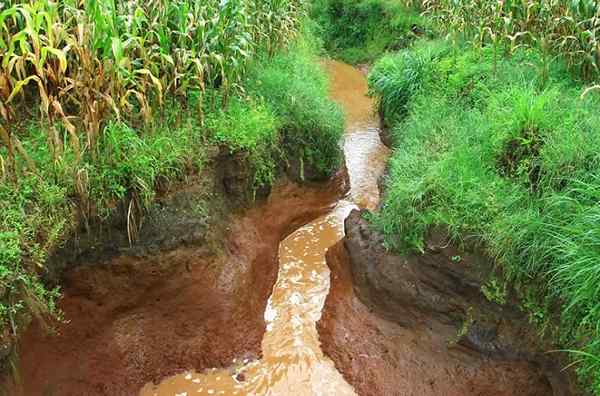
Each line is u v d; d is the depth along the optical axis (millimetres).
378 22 14828
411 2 13734
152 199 5145
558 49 6801
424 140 6797
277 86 7508
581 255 4098
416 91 8422
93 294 5008
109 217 4906
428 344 5371
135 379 5152
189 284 5535
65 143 4762
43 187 4441
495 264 4875
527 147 5262
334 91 12500
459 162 5648
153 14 5660
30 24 3967
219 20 6133
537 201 4914
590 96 6020
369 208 7844
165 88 5621
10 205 4273
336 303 6156
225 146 6062
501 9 7105
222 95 6371
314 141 7664
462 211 5184
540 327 4641
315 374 5449
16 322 4055
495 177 5348
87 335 4988
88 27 4531
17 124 5016
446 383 5070
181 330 5496
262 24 8242
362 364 5441
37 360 4492
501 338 4969
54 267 4613
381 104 9531
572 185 4750
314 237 7336
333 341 5746
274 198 7152
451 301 5285
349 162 9109
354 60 14719
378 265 5852
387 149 9359
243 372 5441
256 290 6191
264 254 6582
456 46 8648
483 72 7391
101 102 4727
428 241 5371
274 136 6730
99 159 4863
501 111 5938
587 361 4051
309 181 7723
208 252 5688
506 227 4758
